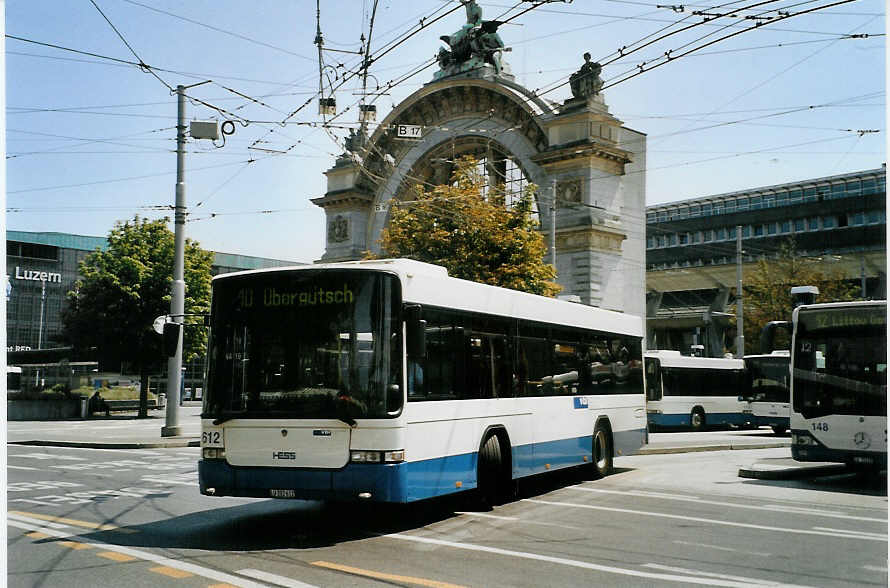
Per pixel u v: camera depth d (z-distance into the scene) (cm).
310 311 1055
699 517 1205
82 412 4619
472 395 1236
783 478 1734
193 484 1587
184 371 7281
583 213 4450
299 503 1338
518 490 1518
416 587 764
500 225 3281
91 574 809
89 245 9100
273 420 1035
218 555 906
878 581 816
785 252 5609
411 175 5219
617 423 1791
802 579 823
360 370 1026
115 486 1554
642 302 4803
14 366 4766
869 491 1538
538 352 1471
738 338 4356
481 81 4844
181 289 2777
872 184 7394
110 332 4591
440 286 1175
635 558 911
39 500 1354
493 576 814
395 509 1277
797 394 1664
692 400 3816
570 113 4500
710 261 8394
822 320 1652
